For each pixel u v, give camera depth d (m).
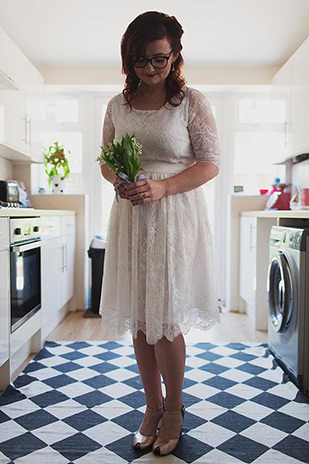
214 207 4.59
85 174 4.54
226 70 4.18
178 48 1.50
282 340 2.55
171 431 1.64
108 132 1.73
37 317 2.84
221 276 4.60
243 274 4.02
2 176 3.77
